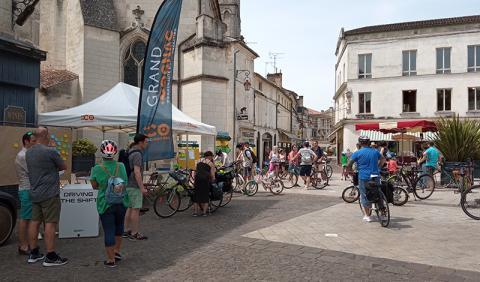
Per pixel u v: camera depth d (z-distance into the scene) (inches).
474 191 358.3
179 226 336.2
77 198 298.0
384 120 1386.6
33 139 245.3
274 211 408.2
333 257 238.1
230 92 876.0
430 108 1338.6
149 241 282.7
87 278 203.0
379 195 327.9
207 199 380.8
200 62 844.0
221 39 876.6
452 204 448.8
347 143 1433.3
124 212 230.4
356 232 304.7
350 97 1435.8
